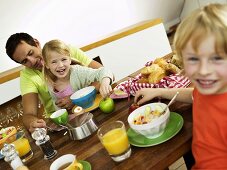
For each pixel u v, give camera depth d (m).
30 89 1.79
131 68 3.14
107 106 1.31
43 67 1.77
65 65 1.69
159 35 3.29
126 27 3.62
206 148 0.86
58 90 1.79
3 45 2.91
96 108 1.42
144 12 3.95
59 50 1.66
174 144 0.92
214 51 0.75
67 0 3.12
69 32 3.38
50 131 1.35
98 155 1.01
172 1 4.19
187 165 1.19
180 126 0.99
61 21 3.24
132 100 1.37
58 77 1.75
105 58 2.96
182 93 1.15
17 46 1.74
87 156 1.03
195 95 0.94
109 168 0.92
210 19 0.76
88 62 2.05
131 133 1.06
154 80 1.34
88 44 3.00
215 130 0.84
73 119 1.24
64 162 0.97
